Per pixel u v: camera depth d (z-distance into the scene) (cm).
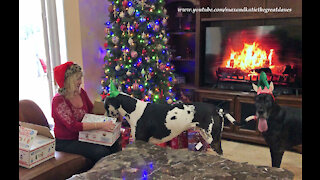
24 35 325
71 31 337
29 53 332
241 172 125
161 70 309
